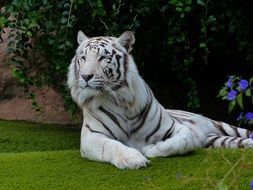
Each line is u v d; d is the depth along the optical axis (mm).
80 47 8531
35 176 7848
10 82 12828
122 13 10680
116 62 8328
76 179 7648
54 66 11180
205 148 9227
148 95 8680
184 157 8234
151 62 11930
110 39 8547
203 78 12406
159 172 7691
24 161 8492
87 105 8438
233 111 12219
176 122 8977
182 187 7195
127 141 8562
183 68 11117
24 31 10305
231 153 8336
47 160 8461
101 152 8086
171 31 10508
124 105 8422
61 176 7785
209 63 12156
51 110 12492
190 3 9883
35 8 10430
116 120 8430
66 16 10328
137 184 7391
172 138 8289
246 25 10836
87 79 8133
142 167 7789
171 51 11094
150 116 8609
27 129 11953
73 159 8414
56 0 10367
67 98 11008
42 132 11719
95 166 8016
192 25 11227
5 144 10906
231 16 10539
